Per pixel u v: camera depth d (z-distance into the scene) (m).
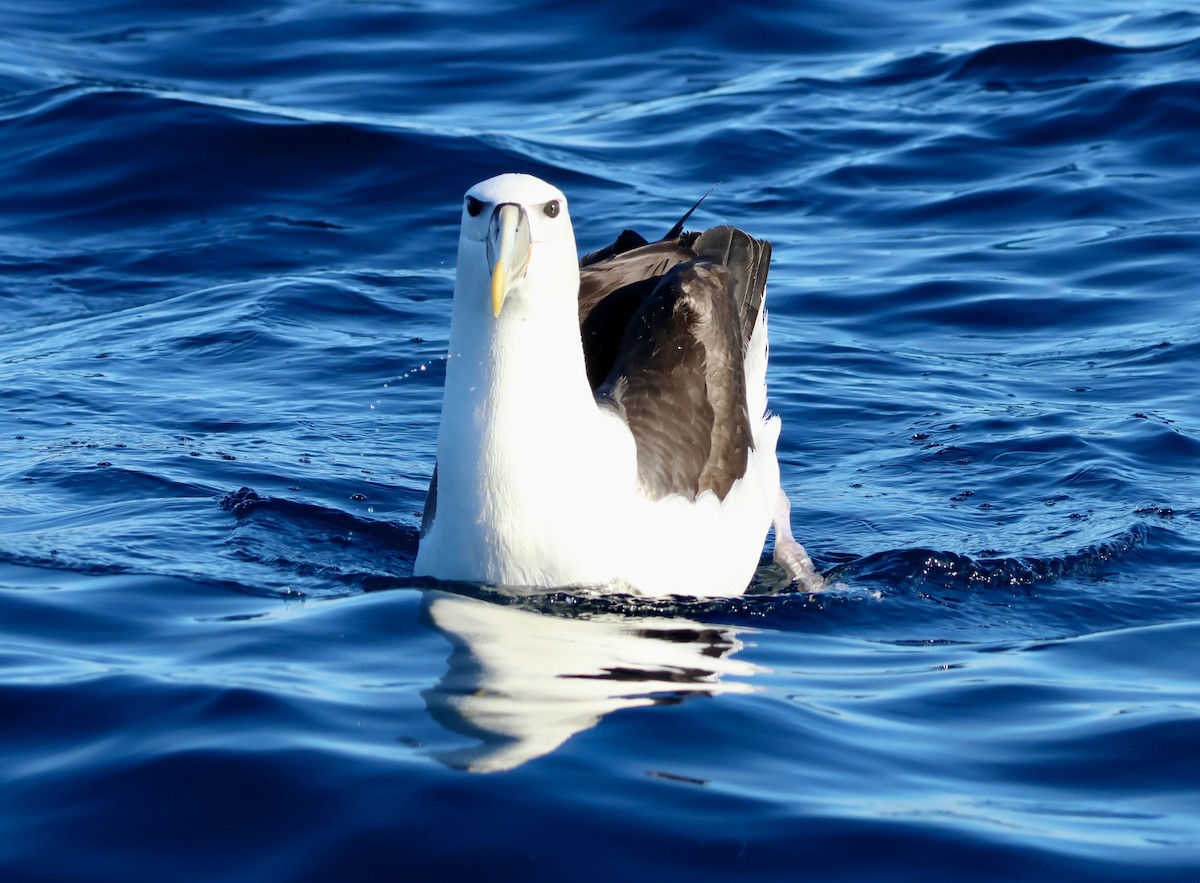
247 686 8.62
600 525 10.40
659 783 7.61
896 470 13.85
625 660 9.40
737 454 11.77
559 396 10.20
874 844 7.13
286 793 7.41
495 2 29.53
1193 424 14.50
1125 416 14.67
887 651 9.97
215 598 10.38
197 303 18.30
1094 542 11.77
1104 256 19.19
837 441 14.65
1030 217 20.62
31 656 9.17
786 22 28.25
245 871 6.87
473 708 8.45
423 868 6.86
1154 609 10.76
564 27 28.33
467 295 10.16
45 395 15.23
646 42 27.70
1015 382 16.00
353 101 25.08
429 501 11.19
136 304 18.45
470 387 10.22
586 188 21.55
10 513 12.04
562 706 8.55
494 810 7.26
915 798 7.63
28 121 23.11
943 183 21.78
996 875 6.94
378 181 21.88
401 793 7.38
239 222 20.80
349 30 28.28
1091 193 20.91
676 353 11.64
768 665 9.55
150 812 7.32
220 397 15.40
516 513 10.24
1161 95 23.27
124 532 11.63
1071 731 8.48
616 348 12.42
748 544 11.59
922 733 8.47
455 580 10.63
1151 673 9.49
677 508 10.96
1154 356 16.38
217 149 22.36
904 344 17.25
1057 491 13.08
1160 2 28.50
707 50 27.41
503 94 25.73
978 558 11.51
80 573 10.75
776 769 7.87
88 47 27.33
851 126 23.72
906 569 11.42
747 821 7.28
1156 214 20.38
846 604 10.85
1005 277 18.83
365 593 10.51
